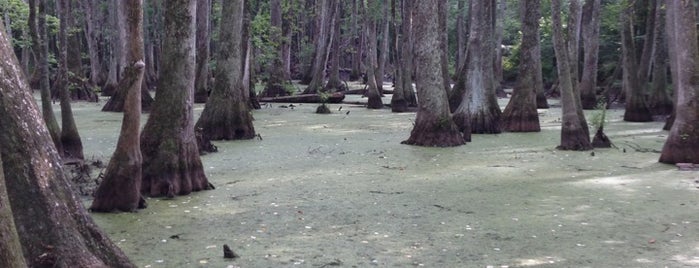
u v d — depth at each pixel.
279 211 7.71
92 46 36.03
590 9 25.64
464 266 5.57
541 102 26.31
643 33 28.64
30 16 11.05
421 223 7.16
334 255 5.88
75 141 11.66
